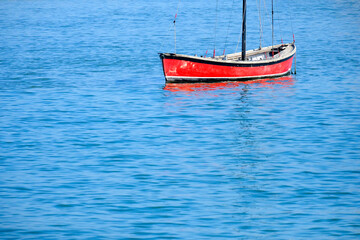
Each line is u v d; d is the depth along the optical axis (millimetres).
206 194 59062
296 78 120812
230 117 91500
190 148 75500
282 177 63938
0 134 82812
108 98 105125
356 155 71875
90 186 61344
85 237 49844
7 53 160000
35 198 58188
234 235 50156
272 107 97375
